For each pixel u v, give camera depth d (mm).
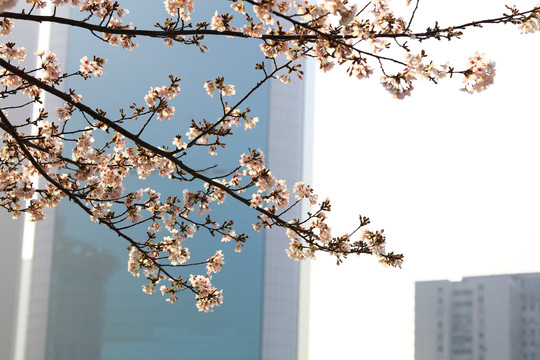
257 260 147000
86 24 8945
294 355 150625
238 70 153875
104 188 10219
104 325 146125
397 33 8273
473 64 8117
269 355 145125
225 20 9102
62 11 153375
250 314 145750
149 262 10898
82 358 144750
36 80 8984
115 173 10258
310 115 169250
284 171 154625
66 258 149375
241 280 146375
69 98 9109
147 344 144125
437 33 8172
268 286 146750
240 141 151625
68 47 150750
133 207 10375
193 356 143375
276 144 154375
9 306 150875
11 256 150000
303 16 8617
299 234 9781
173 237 10672
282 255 148875
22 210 10727
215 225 10578
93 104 148125
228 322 145125
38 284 149750
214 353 143625
